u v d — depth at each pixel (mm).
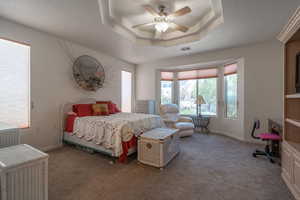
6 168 1093
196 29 3115
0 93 2455
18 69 2646
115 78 4734
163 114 4598
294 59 1984
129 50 4074
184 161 2547
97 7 2186
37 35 2873
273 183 1892
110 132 2479
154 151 2305
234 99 4227
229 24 2615
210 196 1639
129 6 2395
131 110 5461
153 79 5270
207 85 4953
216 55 4125
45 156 1317
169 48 3904
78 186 1806
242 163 2473
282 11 2229
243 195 1655
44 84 2988
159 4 2320
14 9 2189
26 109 2746
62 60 3299
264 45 3484
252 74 3639
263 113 3523
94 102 4023
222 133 4559
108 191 1716
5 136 1672
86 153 2854
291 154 1729
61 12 2287
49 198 1581
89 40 3375
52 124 3117
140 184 1856
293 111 1967
